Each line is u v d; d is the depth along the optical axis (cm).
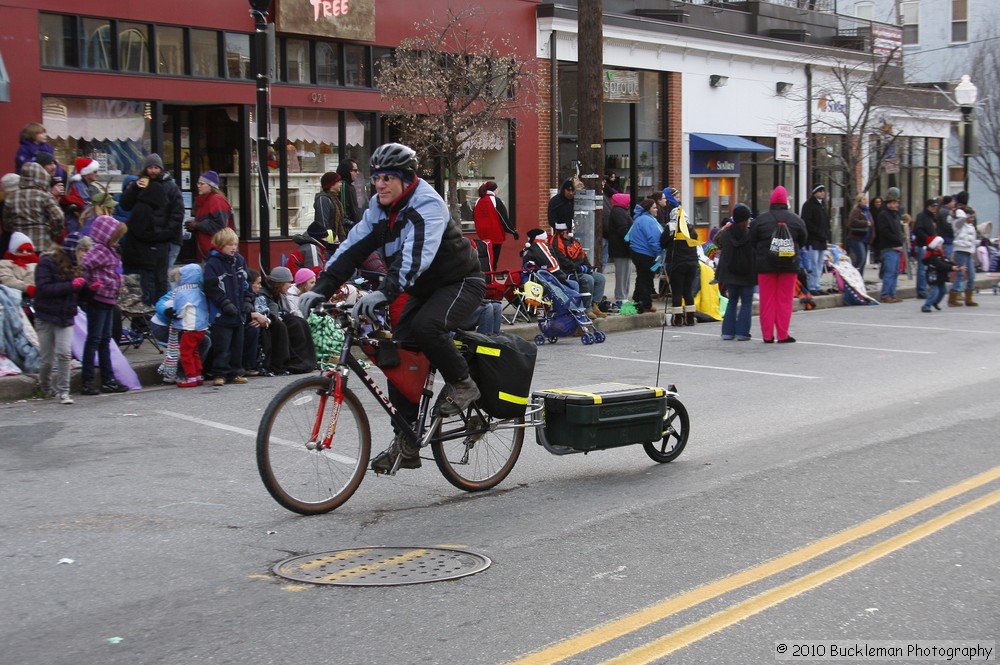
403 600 672
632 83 3219
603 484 969
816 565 741
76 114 1964
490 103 2352
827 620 643
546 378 1554
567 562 746
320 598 676
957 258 2689
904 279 3319
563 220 2223
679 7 3453
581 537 806
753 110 3734
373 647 600
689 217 3466
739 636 618
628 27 3119
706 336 2067
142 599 676
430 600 672
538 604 665
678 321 2238
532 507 892
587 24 2145
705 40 3431
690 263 2205
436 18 2581
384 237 845
